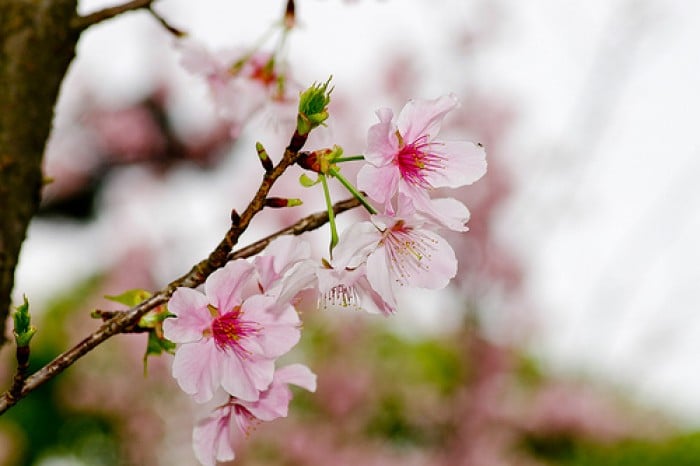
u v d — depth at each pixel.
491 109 7.52
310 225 1.51
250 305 1.47
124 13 2.01
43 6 1.90
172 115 8.18
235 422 1.81
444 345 9.08
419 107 1.53
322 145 2.47
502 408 8.03
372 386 7.88
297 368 1.60
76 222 8.84
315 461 7.12
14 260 1.83
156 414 7.55
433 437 7.88
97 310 1.54
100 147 8.20
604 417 9.57
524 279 7.38
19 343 1.29
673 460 9.88
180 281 1.43
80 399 8.29
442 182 1.55
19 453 10.68
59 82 1.95
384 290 1.48
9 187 1.82
